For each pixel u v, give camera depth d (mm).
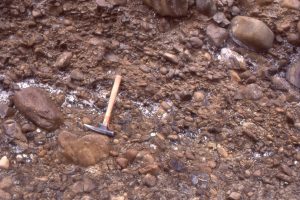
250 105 3625
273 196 3254
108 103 3455
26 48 3615
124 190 3148
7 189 3057
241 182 3291
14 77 3488
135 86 3566
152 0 3805
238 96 3646
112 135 3328
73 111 3432
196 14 3902
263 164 3389
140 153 3281
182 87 3619
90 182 3143
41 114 3291
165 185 3197
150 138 3381
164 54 3701
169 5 3777
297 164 3418
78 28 3736
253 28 3820
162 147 3340
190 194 3186
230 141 3451
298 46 3953
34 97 3330
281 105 3660
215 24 3877
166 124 3457
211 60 3779
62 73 3578
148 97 3555
